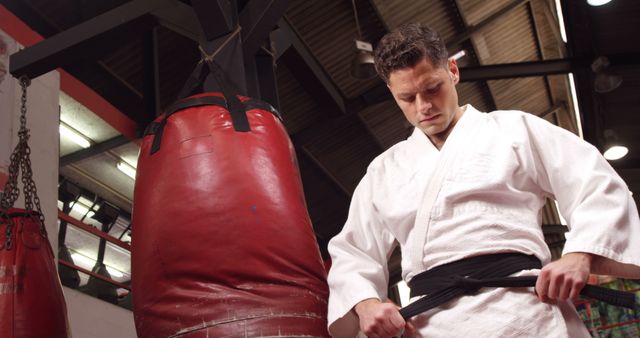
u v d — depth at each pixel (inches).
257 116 79.0
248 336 65.0
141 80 334.0
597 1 280.4
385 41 61.0
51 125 208.8
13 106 193.9
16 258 94.6
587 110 372.8
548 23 394.9
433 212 57.4
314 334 67.4
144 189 74.8
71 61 120.8
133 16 117.0
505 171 57.5
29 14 285.0
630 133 397.4
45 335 92.0
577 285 50.2
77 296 237.9
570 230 55.3
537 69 342.3
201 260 68.6
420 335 55.5
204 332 65.7
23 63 116.5
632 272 52.6
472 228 55.6
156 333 68.3
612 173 56.5
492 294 52.9
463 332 52.7
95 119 278.8
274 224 71.0
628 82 352.5
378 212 63.8
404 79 59.4
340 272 61.6
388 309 55.3
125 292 270.1
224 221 69.8
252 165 73.7
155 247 70.6
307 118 389.7
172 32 318.3
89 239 272.4
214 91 94.0
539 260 55.5
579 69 339.9
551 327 51.4
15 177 108.3
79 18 294.7
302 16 338.6
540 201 59.8
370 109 400.2
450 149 59.3
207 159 73.2
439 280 55.4
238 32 101.1
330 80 372.2
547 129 59.9
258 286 67.6
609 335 207.9
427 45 59.3
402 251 60.6
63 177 312.3
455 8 367.6
